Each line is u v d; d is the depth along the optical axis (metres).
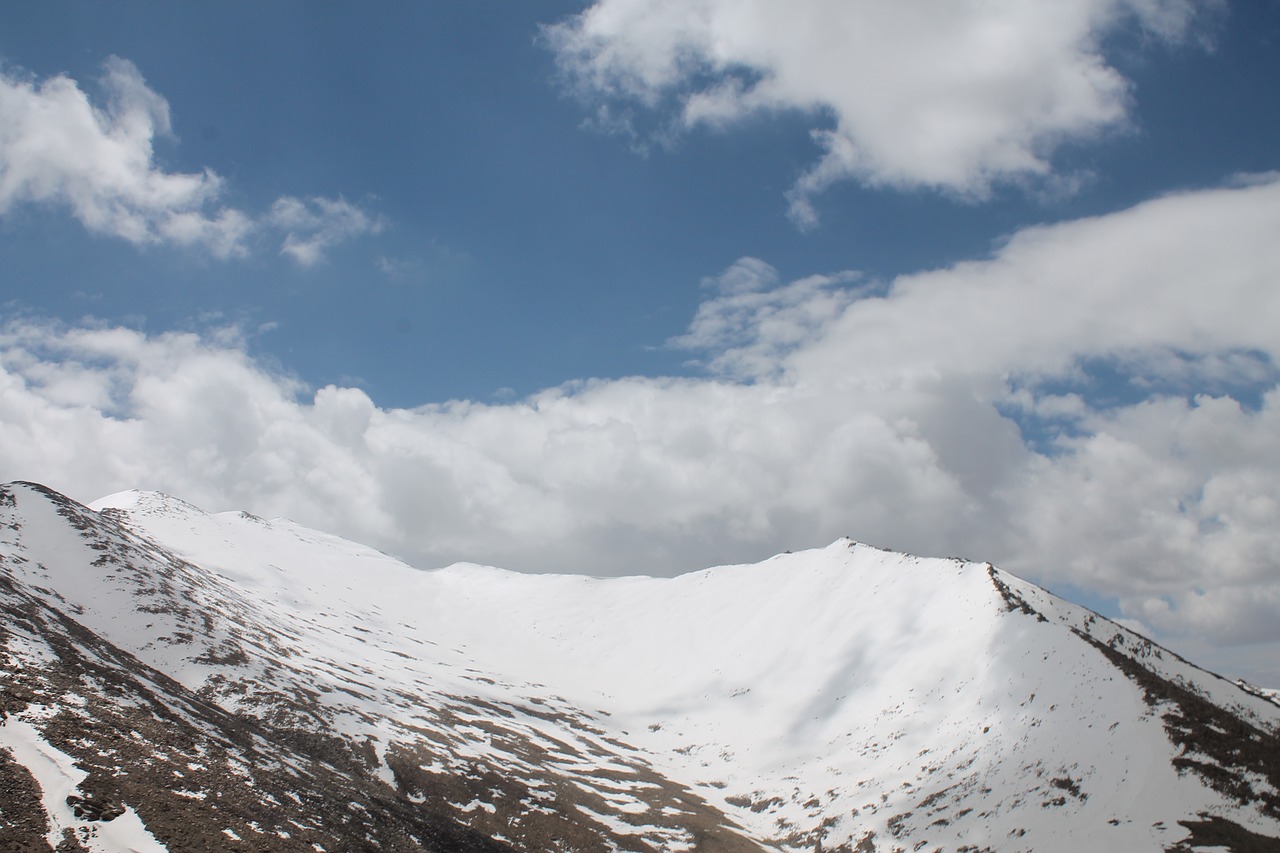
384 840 48.66
